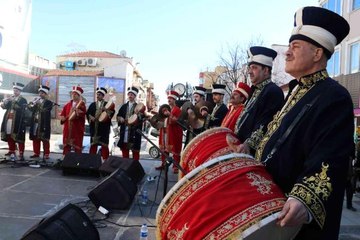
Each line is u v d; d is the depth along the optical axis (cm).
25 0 2841
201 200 162
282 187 180
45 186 758
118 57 4722
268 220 149
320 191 150
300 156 177
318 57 187
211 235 153
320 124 170
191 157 266
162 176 925
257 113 326
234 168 172
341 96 172
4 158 1037
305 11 190
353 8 1546
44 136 1062
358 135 843
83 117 1006
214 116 789
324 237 158
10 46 2697
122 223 543
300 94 191
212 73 3622
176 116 964
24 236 331
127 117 1002
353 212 731
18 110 1034
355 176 804
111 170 795
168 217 172
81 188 757
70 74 3831
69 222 362
